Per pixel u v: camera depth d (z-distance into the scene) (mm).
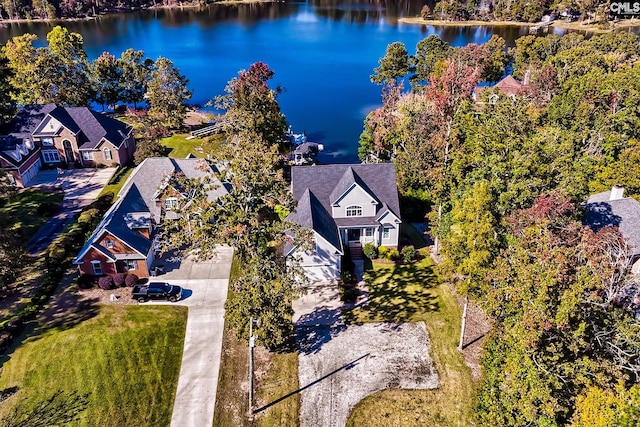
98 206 53188
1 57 77000
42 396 30688
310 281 42719
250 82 66062
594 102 66625
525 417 23734
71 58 85188
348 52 149500
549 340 23000
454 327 37156
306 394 31531
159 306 38875
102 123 67562
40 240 48000
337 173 48156
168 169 50812
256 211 34812
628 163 47031
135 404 30453
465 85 54312
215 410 30375
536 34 165000
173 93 79875
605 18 165625
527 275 23266
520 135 42625
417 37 168750
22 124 64812
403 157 54781
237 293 32562
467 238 30250
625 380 23938
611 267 25141
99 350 34188
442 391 31656
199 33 176750
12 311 37781
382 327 37219
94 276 41500
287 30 185125
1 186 48062
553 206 30688
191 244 36531
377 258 45969
